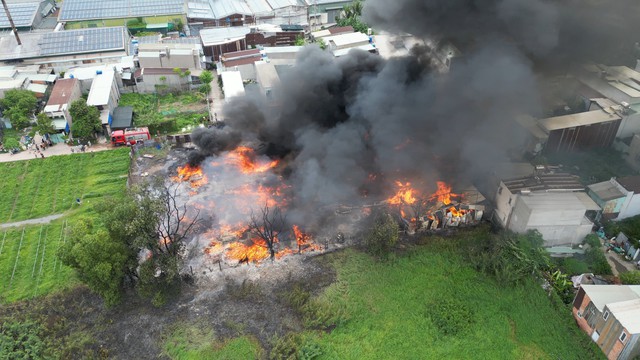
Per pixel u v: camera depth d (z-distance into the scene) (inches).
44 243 1834.4
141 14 3730.3
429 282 1624.0
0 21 3627.0
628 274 1555.1
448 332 1457.9
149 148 2422.5
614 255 1713.8
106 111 2564.0
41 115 2409.0
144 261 1662.2
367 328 1478.8
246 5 4055.1
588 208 1673.2
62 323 1508.4
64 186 2146.9
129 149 2389.3
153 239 1555.1
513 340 1438.2
